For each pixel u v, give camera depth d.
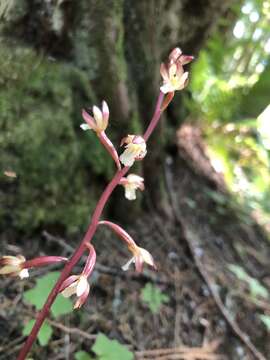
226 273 0.20
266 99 0.30
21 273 0.08
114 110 0.17
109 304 0.15
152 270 0.17
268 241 0.24
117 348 0.12
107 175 0.17
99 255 0.17
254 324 0.18
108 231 0.18
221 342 0.16
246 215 0.25
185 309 0.17
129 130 0.17
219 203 0.24
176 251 0.19
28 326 0.12
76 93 0.16
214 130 0.30
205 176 0.25
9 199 0.15
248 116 0.31
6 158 0.14
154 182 0.20
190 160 0.26
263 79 0.29
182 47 0.21
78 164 0.16
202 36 0.21
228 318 0.17
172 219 0.20
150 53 0.17
